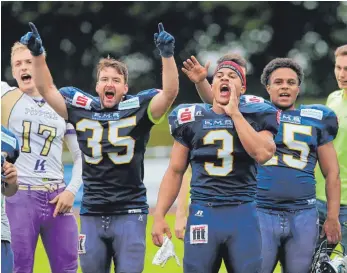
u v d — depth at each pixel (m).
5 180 13.74
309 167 15.68
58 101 14.88
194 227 14.05
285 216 15.50
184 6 67.69
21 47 16.16
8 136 14.00
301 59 70.25
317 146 15.86
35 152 15.99
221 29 69.31
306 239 15.47
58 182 16.22
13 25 66.94
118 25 68.94
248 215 14.04
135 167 14.65
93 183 14.69
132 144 14.59
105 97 14.68
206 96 15.41
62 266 16.20
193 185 14.19
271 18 69.19
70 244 16.16
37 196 15.91
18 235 15.75
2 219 13.48
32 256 15.97
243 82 14.34
